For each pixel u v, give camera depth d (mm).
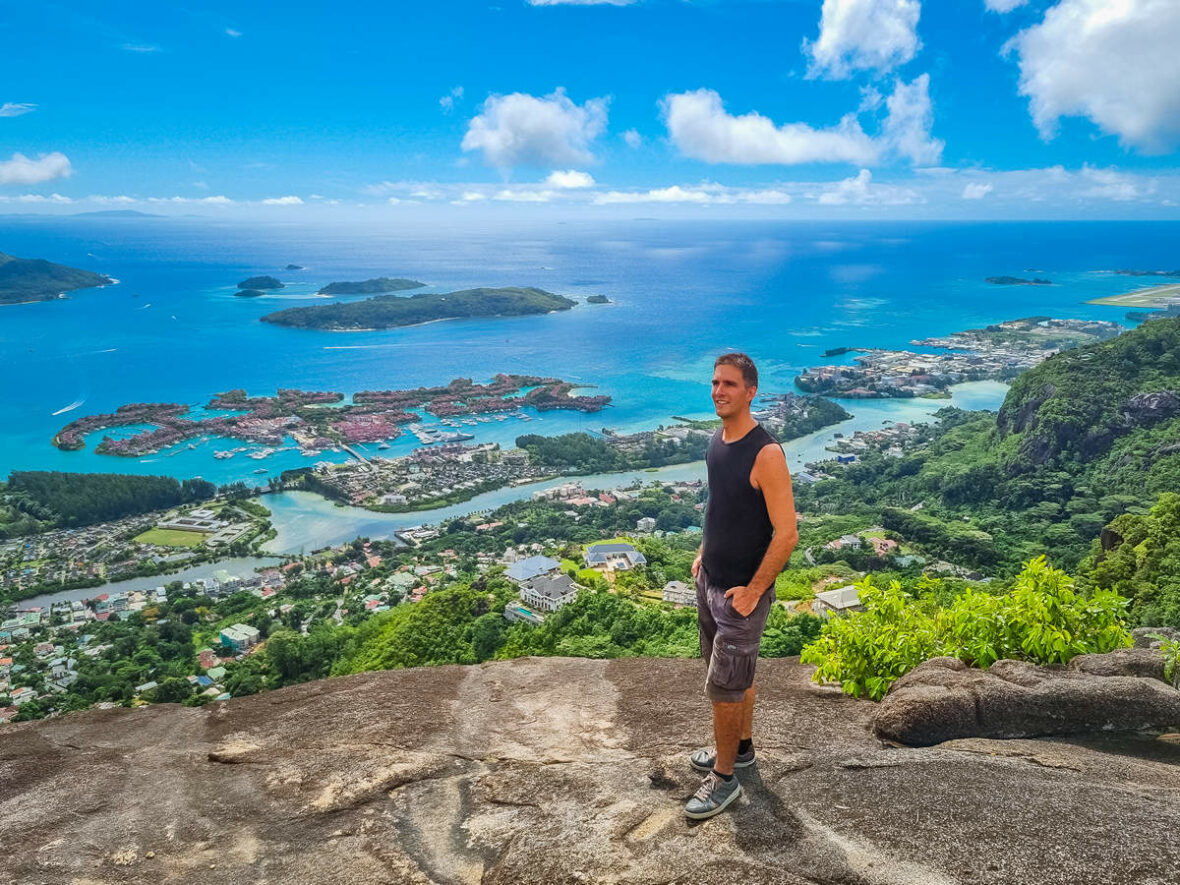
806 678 6148
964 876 2775
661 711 5082
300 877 3352
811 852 3068
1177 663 5016
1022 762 4043
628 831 3420
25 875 3432
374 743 4715
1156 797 3346
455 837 3592
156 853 3580
